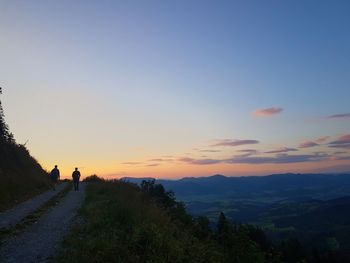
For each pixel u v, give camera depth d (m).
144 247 12.88
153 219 17.73
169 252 12.86
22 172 34.97
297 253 56.38
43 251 12.55
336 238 149.50
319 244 130.50
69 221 17.86
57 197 28.34
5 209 21.16
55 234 15.05
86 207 21.42
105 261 11.13
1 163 32.19
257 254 15.55
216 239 18.23
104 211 18.78
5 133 37.78
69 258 11.31
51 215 19.64
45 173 46.03
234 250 15.53
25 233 15.19
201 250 14.61
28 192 29.27
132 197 25.59
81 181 50.97
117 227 15.48
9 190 25.83
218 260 14.41
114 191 29.81
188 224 23.47
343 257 82.19
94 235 14.23
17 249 12.77
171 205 32.22
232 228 17.00
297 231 174.25
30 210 21.17
